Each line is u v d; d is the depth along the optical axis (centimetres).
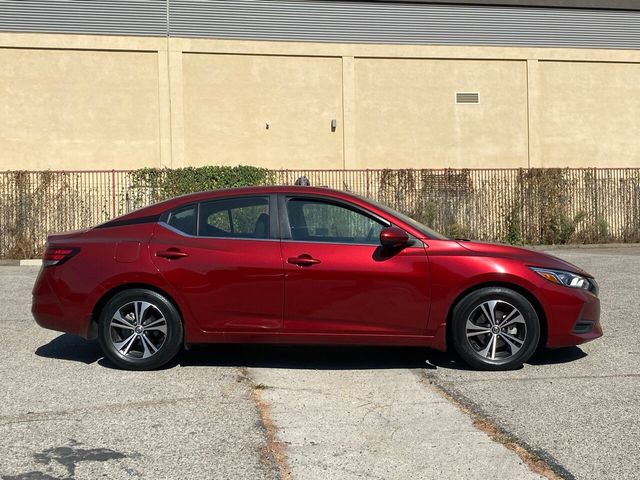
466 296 623
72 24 2158
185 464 422
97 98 2180
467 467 417
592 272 1341
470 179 2162
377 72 2316
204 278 621
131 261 626
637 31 2455
